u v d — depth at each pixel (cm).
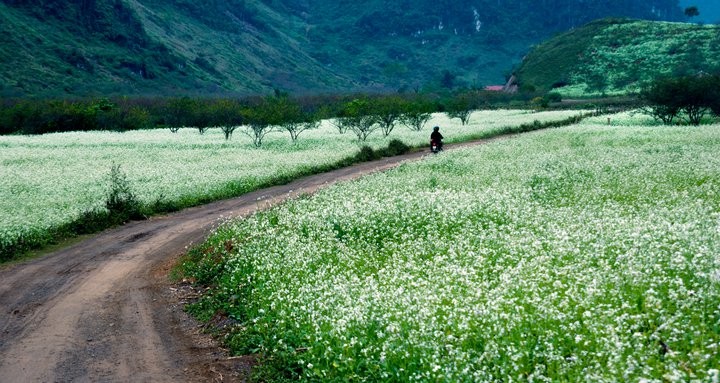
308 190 2700
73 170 3541
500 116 8044
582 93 13538
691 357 609
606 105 9275
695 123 5159
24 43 18675
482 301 866
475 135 5159
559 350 696
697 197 1606
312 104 12506
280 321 943
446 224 1442
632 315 739
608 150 3091
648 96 5297
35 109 7538
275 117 5234
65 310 1227
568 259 1034
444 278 1006
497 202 1625
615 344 645
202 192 2711
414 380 693
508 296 862
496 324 755
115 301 1278
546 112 8381
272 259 1272
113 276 1489
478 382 638
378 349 772
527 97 13562
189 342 1022
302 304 980
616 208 1506
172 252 1712
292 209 1972
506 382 641
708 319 725
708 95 4938
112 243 1894
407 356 728
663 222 1179
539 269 960
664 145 3166
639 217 1291
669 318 718
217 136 6022
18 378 898
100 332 1087
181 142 5316
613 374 597
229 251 1500
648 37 15888
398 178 2438
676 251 963
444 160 3022
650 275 875
